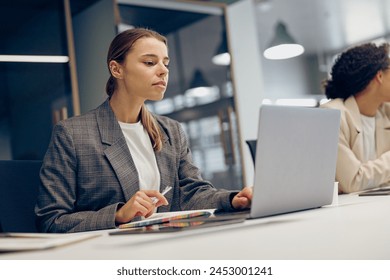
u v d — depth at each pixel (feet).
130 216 3.95
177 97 15.14
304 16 23.08
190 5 15.72
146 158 5.56
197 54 15.71
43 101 12.88
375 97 7.31
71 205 4.78
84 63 13.28
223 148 15.78
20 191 5.20
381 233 2.48
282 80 30.01
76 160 4.94
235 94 16.26
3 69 12.60
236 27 18.10
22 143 12.57
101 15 13.60
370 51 7.25
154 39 5.36
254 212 3.33
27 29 12.98
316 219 3.27
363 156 7.10
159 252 2.29
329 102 7.33
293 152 3.53
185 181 5.75
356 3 21.58
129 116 5.57
